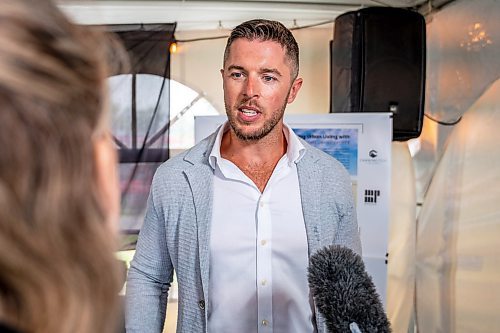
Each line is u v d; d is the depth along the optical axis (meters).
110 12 2.60
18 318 0.25
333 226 1.23
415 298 2.51
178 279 1.21
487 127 2.10
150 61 2.82
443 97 2.46
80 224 0.27
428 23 2.55
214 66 2.91
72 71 0.27
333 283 0.70
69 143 0.26
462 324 2.16
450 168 2.30
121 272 0.31
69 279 0.26
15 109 0.24
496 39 2.04
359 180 2.18
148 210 1.27
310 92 2.90
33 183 0.25
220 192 1.22
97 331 0.28
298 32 2.86
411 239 2.47
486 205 2.06
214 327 1.19
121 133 2.84
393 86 2.40
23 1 0.26
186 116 2.92
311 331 1.18
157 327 1.24
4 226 0.24
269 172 1.25
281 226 1.20
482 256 2.06
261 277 1.18
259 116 1.17
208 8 2.54
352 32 2.41
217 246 1.19
